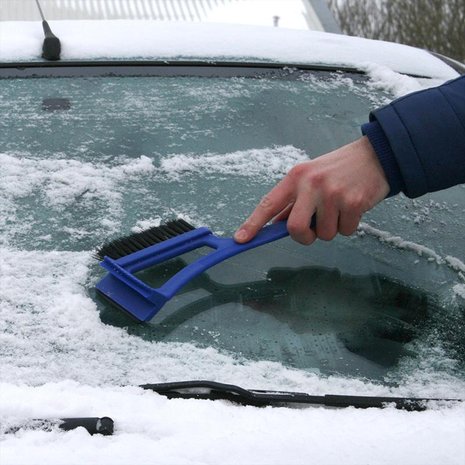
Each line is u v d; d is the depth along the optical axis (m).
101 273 1.45
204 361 1.30
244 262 1.51
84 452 1.04
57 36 2.02
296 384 1.27
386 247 1.60
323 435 1.10
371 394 1.27
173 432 1.09
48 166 1.66
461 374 1.34
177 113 1.85
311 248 1.57
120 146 1.74
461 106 1.49
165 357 1.30
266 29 2.18
